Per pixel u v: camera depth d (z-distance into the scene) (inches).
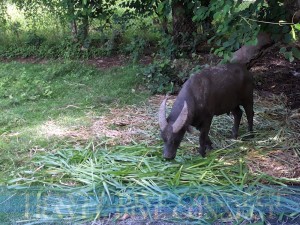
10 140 243.3
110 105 290.4
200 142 215.0
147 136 241.3
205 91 207.9
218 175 200.5
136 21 438.3
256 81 327.3
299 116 262.4
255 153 219.8
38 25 439.2
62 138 243.1
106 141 235.0
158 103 290.5
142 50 387.9
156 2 365.1
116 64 378.0
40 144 236.7
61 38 421.1
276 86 318.3
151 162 211.5
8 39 429.1
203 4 336.8
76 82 338.0
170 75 315.6
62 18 405.4
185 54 346.9
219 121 256.1
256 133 241.4
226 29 258.1
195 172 202.4
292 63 366.3
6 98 308.2
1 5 438.9
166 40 354.9
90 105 291.3
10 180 200.5
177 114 202.7
